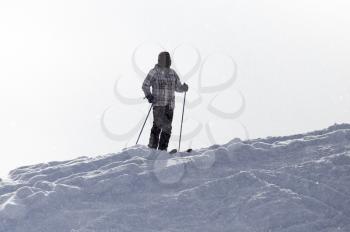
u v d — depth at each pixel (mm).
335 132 30797
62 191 24734
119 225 21859
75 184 25922
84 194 24953
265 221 21344
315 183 23781
